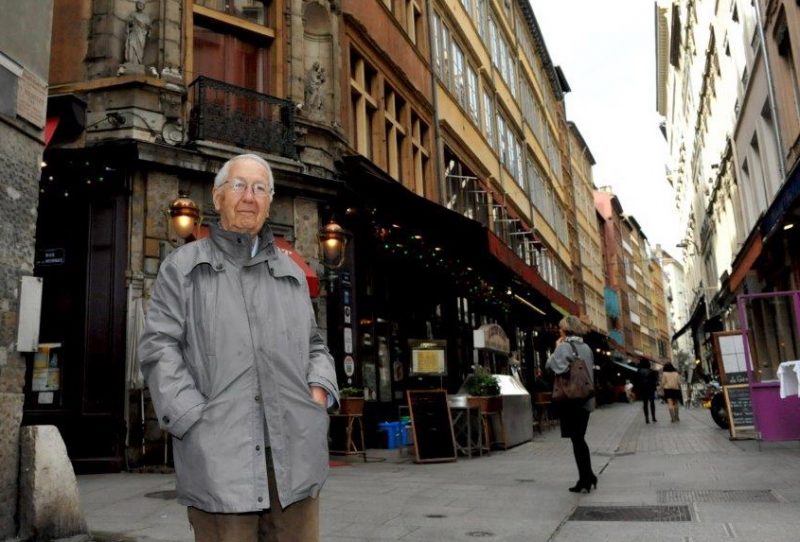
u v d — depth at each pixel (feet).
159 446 29.94
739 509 18.26
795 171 35.55
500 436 39.45
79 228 32.19
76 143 32.32
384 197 40.81
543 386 58.85
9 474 15.75
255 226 8.39
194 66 36.88
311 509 8.02
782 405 33.68
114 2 33.99
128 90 32.86
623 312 257.34
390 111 55.52
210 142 34.01
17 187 17.17
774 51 49.37
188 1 35.94
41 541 15.57
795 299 35.29
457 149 72.79
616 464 30.53
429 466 31.07
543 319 94.38
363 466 31.27
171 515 18.63
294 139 38.06
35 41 18.33
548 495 21.94
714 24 77.87
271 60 39.78
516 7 119.55
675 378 62.69
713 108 91.25
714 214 103.04
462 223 45.14
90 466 29.32
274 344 7.82
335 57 43.24
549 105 149.07
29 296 17.03
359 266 43.19
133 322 30.37
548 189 132.46
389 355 46.14
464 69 80.07
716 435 43.39
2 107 16.83
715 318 102.83
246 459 7.28
